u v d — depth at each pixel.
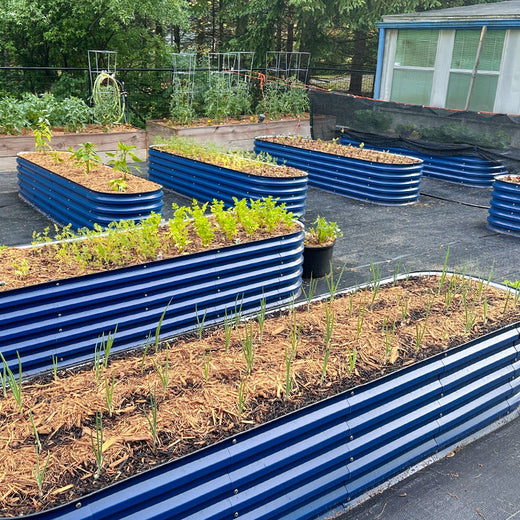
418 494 3.34
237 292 5.28
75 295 4.34
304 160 11.14
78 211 7.34
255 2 18.70
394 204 10.06
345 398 3.12
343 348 3.67
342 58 23.64
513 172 11.12
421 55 13.56
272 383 3.22
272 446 2.82
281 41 21.88
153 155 10.48
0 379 3.39
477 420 3.90
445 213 9.70
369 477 3.27
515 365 4.12
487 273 6.89
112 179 7.59
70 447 2.64
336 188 10.70
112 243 4.93
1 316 4.02
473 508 3.25
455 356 3.65
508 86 12.15
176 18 16.48
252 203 6.09
